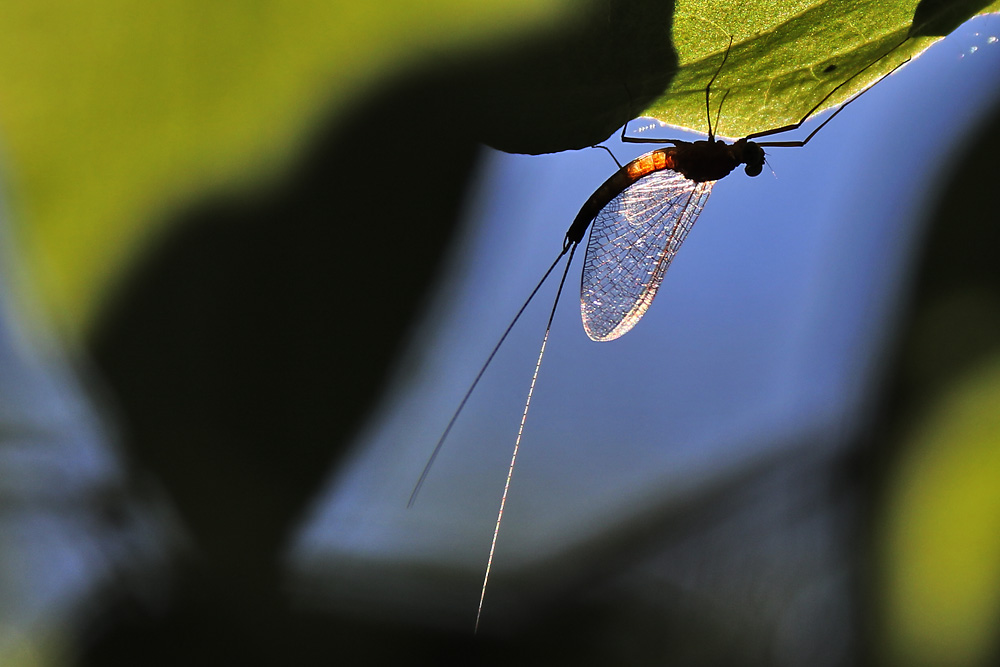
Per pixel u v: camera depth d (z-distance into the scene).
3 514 0.14
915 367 0.11
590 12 0.11
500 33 0.10
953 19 0.15
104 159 0.08
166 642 0.11
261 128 0.08
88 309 0.07
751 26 0.14
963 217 0.11
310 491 0.07
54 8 0.08
